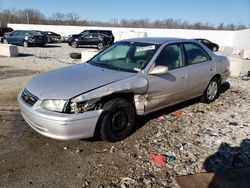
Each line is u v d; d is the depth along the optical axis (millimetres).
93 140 4035
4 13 61156
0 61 12836
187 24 64062
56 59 14492
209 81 5746
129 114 4055
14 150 3699
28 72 9805
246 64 16266
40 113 3451
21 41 23094
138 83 4039
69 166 3361
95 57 5141
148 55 4496
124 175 3205
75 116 3412
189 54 5203
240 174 3279
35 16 63625
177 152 3783
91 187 2973
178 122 4910
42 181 3053
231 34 34719
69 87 3635
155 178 3162
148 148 3867
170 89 4637
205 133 4473
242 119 5223
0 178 3084
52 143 3922
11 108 5391
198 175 3223
